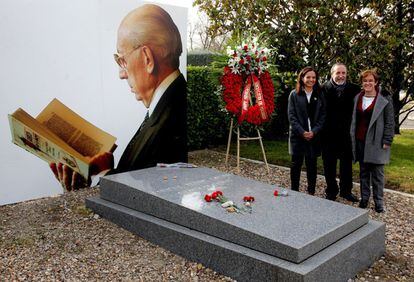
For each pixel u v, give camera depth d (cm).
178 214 423
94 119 632
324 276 335
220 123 964
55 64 576
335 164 569
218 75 741
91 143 635
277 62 1053
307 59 1027
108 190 512
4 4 517
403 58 1054
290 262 332
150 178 519
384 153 512
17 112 548
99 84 630
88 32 605
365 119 518
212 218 388
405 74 1125
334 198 579
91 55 614
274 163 826
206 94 916
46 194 593
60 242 441
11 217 510
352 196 576
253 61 702
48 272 378
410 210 548
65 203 563
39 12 549
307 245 335
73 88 600
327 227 370
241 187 486
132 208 481
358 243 375
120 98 661
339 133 551
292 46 1033
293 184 586
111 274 376
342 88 544
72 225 485
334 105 547
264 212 405
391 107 504
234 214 397
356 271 378
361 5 991
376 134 507
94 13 607
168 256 411
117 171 677
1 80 528
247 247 363
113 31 635
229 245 370
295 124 557
